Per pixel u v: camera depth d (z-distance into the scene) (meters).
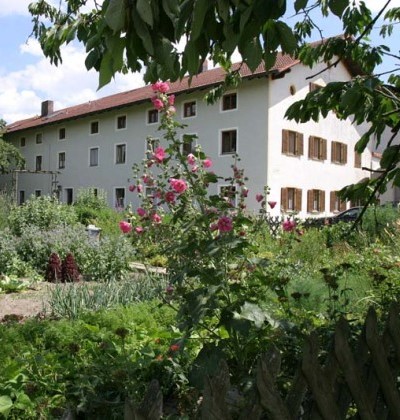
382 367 2.10
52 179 39.22
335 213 31.34
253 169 27.08
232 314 3.10
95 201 28.45
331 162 31.09
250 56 1.88
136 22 1.61
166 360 3.65
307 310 4.91
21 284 9.38
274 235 8.05
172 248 3.38
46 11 4.45
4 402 3.17
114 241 11.12
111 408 3.05
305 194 29.00
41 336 4.55
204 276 3.19
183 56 2.07
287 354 3.10
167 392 3.55
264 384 1.68
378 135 3.80
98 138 36.72
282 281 3.66
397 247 9.75
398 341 2.15
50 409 3.15
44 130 42.38
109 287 6.74
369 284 5.91
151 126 32.34
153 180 3.63
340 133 31.83
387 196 25.81
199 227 3.42
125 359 3.55
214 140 28.72
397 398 2.14
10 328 4.70
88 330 4.58
